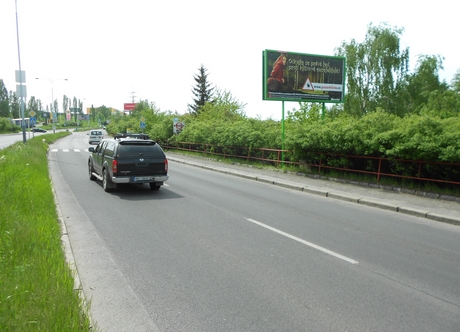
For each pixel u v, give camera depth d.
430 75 42.59
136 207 10.31
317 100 20.38
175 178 16.94
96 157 14.58
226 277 5.38
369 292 4.93
